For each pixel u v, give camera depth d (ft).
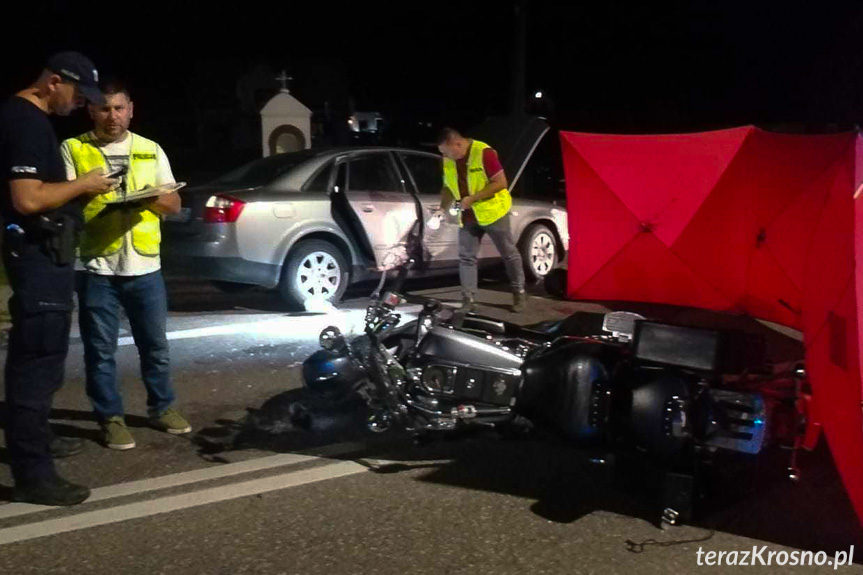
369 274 32.37
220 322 29.99
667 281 24.08
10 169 15.12
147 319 19.29
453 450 19.38
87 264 18.51
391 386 17.87
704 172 20.94
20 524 15.66
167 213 18.85
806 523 16.20
